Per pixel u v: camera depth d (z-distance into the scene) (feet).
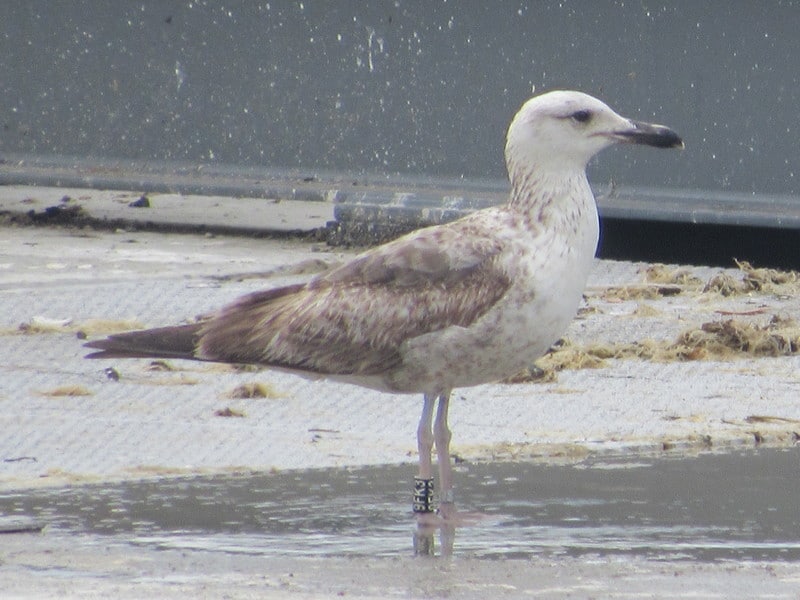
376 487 34.24
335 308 33.50
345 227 71.72
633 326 52.60
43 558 28.71
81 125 78.74
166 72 77.00
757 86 67.41
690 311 55.72
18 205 77.46
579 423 40.06
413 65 72.43
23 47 79.05
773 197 67.72
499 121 71.15
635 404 42.09
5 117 79.71
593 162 70.18
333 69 73.97
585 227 33.58
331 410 41.22
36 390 42.47
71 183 77.77
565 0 69.41
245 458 36.42
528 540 30.48
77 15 78.13
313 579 27.61
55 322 51.57
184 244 69.82
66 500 32.81
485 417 40.55
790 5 66.54
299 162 75.00
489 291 32.76
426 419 33.35
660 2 68.03
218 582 27.32
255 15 75.10
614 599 26.55
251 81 75.51
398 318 33.06
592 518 31.99
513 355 33.32
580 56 69.46
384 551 29.66
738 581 27.76
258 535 30.55
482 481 34.86
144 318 52.65
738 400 42.65
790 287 61.05
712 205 68.18
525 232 33.32
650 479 35.01
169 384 43.47
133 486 33.99
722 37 67.51
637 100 68.74
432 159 72.54
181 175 76.69
